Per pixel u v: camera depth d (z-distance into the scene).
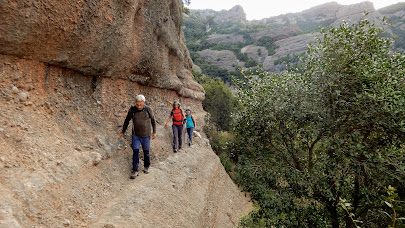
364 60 4.30
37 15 2.90
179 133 7.00
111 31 4.23
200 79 25.36
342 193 4.46
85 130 4.04
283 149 4.98
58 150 3.14
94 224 2.75
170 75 9.96
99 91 4.86
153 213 3.54
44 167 2.73
